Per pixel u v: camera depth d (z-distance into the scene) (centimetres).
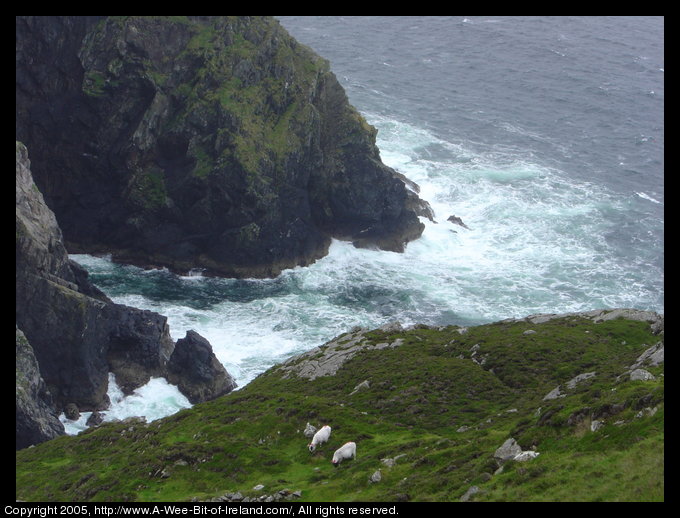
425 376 7556
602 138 19988
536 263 14575
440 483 4491
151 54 14812
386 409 6825
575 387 6044
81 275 11906
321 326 12600
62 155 14788
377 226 15100
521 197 16800
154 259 14275
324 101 15788
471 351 8325
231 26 15212
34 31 14500
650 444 3928
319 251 14775
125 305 12594
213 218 14062
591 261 14612
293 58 15525
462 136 19612
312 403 6800
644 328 8712
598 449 4197
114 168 14588
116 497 5522
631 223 15975
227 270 14062
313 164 14912
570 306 13212
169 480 5778
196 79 14700
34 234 10500
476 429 5869
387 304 13312
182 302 13200
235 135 14100
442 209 16288
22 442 9131
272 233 14100
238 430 6538
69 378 10388
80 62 14612
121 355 11062
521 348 8031
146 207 14250
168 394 10844
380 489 4744
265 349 11906
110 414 10425
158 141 14612
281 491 4984
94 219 14688
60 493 6016
